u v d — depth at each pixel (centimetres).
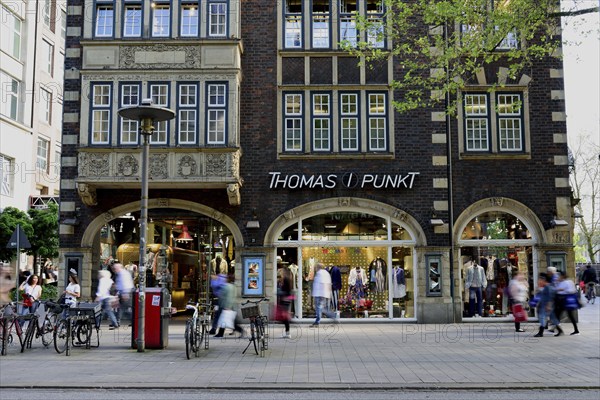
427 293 1886
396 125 1934
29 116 3278
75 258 1886
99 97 1864
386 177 1894
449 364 1161
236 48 1861
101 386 955
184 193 1914
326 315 1922
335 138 1928
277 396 904
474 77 1953
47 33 3681
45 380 998
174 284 2006
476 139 1952
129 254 2003
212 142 1842
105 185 1855
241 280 1886
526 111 1950
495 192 1925
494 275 1939
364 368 1116
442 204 1908
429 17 1509
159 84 1862
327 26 1980
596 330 1727
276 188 1905
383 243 1917
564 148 1942
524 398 896
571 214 1964
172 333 1656
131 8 1925
